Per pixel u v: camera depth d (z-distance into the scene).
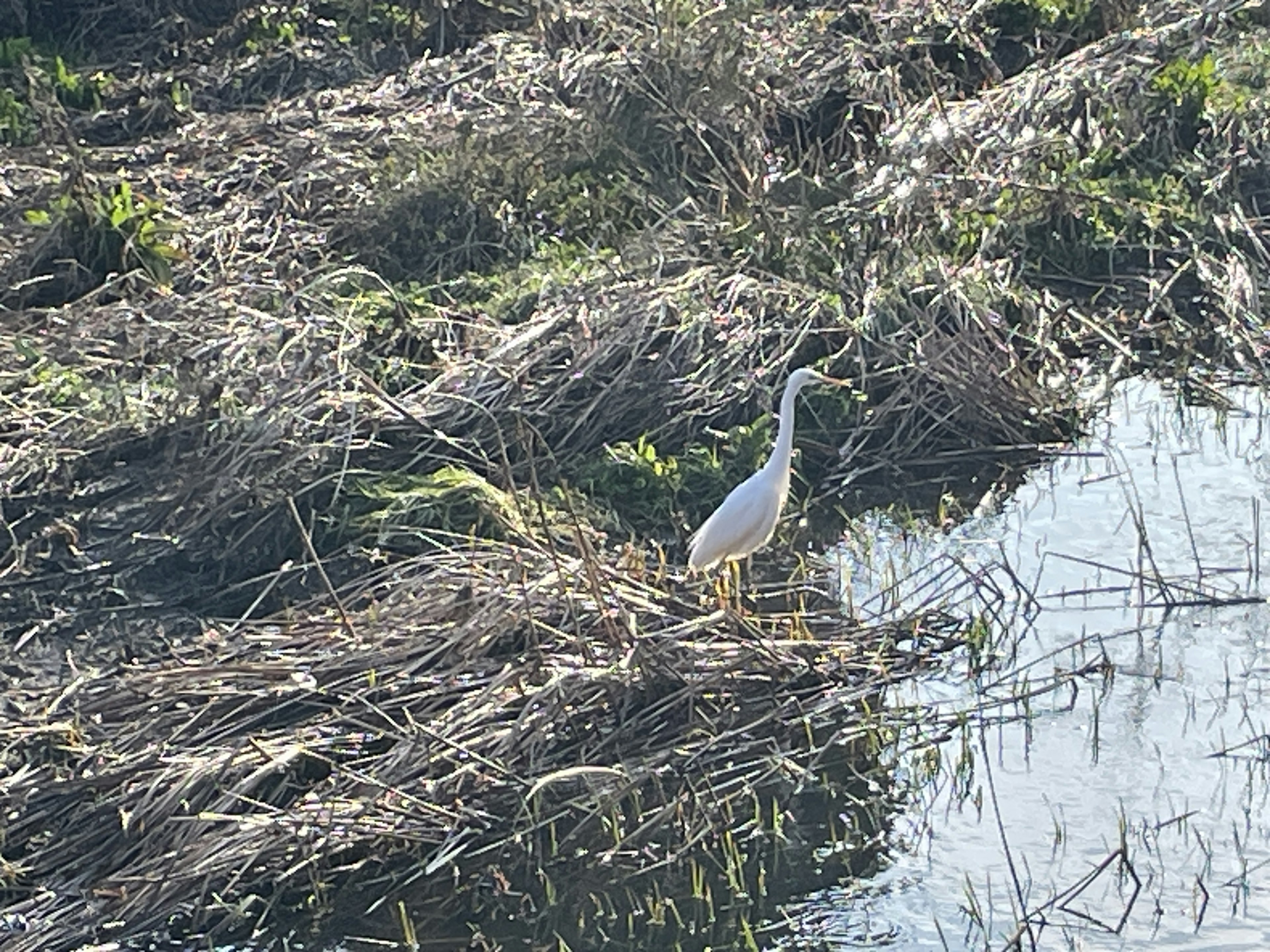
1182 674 10.05
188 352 12.27
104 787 8.77
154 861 8.48
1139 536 11.13
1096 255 14.25
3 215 15.12
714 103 15.41
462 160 14.91
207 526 11.12
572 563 10.28
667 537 11.40
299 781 8.98
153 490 11.39
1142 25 17.14
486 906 8.52
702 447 11.97
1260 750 9.36
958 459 12.39
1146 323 13.60
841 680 9.91
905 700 9.85
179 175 15.66
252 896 8.41
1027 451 12.42
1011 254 14.12
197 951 8.23
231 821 8.56
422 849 8.78
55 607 10.56
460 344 12.71
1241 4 16.88
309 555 10.95
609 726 9.43
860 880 8.59
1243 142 15.15
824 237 13.99
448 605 9.85
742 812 9.06
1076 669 10.08
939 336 12.75
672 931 8.35
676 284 13.05
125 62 19.05
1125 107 15.49
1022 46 17.59
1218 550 11.19
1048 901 8.35
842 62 16.83
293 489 11.25
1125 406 12.95
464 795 8.93
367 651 9.55
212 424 11.59
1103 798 9.09
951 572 11.05
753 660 9.77
